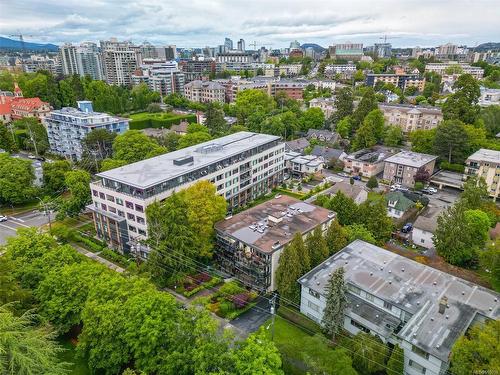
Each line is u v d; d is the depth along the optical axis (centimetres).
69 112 12862
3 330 3172
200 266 6388
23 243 5341
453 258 6203
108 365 3956
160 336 3859
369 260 5591
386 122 14862
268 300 5678
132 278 4659
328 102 17412
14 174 8631
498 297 4728
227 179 8375
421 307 4528
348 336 4744
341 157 11819
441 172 10706
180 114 18125
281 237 5966
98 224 7388
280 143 10294
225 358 3500
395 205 8206
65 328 4581
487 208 7531
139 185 6531
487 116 12375
